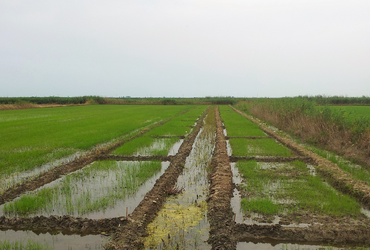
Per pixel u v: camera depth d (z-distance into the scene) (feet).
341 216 18.92
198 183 26.37
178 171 29.60
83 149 40.40
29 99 187.73
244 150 39.55
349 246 16.06
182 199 22.25
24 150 38.73
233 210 20.01
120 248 14.85
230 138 50.31
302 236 16.69
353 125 39.83
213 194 22.03
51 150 38.91
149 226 17.75
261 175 27.89
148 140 47.42
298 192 23.18
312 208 20.01
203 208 20.39
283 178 27.04
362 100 157.69
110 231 17.28
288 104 66.18
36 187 25.25
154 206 20.16
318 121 46.57
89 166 32.35
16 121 78.89
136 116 96.99
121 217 18.21
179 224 18.03
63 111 127.85
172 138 49.93
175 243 15.78
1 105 142.41
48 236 16.96
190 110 136.46
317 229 17.03
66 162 33.06
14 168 30.30
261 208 19.85
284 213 19.44
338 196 22.15
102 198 22.26
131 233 16.38
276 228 17.04
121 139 48.08
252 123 74.79
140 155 37.17
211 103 218.59
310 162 33.32
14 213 19.70
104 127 64.08
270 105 83.46
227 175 26.55
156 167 30.66
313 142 44.29
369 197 20.92
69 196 22.75
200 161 34.81
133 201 21.68
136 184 25.54
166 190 23.59
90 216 19.10
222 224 17.31
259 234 16.84
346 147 37.17
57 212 19.80
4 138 48.06
